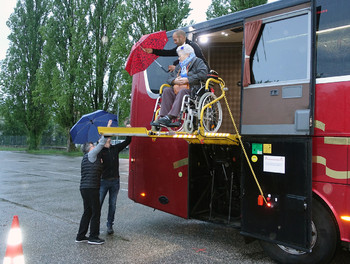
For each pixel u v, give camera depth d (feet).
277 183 13.60
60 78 106.73
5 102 138.21
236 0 53.67
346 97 12.19
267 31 14.47
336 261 15.03
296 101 13.20
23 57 136.46
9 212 24.70
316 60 13.00
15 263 11.30
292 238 13.03
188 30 18.17
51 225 21.12
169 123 14.37
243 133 14.73
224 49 23.68
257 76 14.53
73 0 104.73
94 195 17.33
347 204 12.05
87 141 18.39
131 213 24.54
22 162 75.05
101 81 105.19
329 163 12.50
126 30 71.41
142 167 20.21
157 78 20.07
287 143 13.38
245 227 14.65
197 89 15.31
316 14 13.11
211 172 18.74
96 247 17.01
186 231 19.98
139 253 16.11
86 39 103.04
